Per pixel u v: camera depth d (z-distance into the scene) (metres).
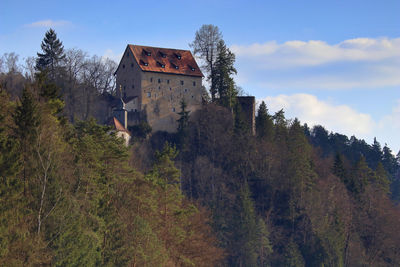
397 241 85.19
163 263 45.69
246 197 81.38
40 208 33.75
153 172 51.78
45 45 97.38
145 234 44.22
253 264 77.00
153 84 101.94
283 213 89.38
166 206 51.88
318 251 79.94
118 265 41.72
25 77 91.50
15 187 34.28
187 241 54.97
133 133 96.56
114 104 101.50
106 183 44.62
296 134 100.69
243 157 96.56
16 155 35.06
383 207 90.50
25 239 33.06
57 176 37.19
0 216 32.69
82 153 43.00
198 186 91.44
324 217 84.06
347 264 82.94
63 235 35.44
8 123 39.00
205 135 100.06
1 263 30.92
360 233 87.69
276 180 92.81
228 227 80.38
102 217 42.22
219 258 65.62
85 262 36.78
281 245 84.75
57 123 41.91
